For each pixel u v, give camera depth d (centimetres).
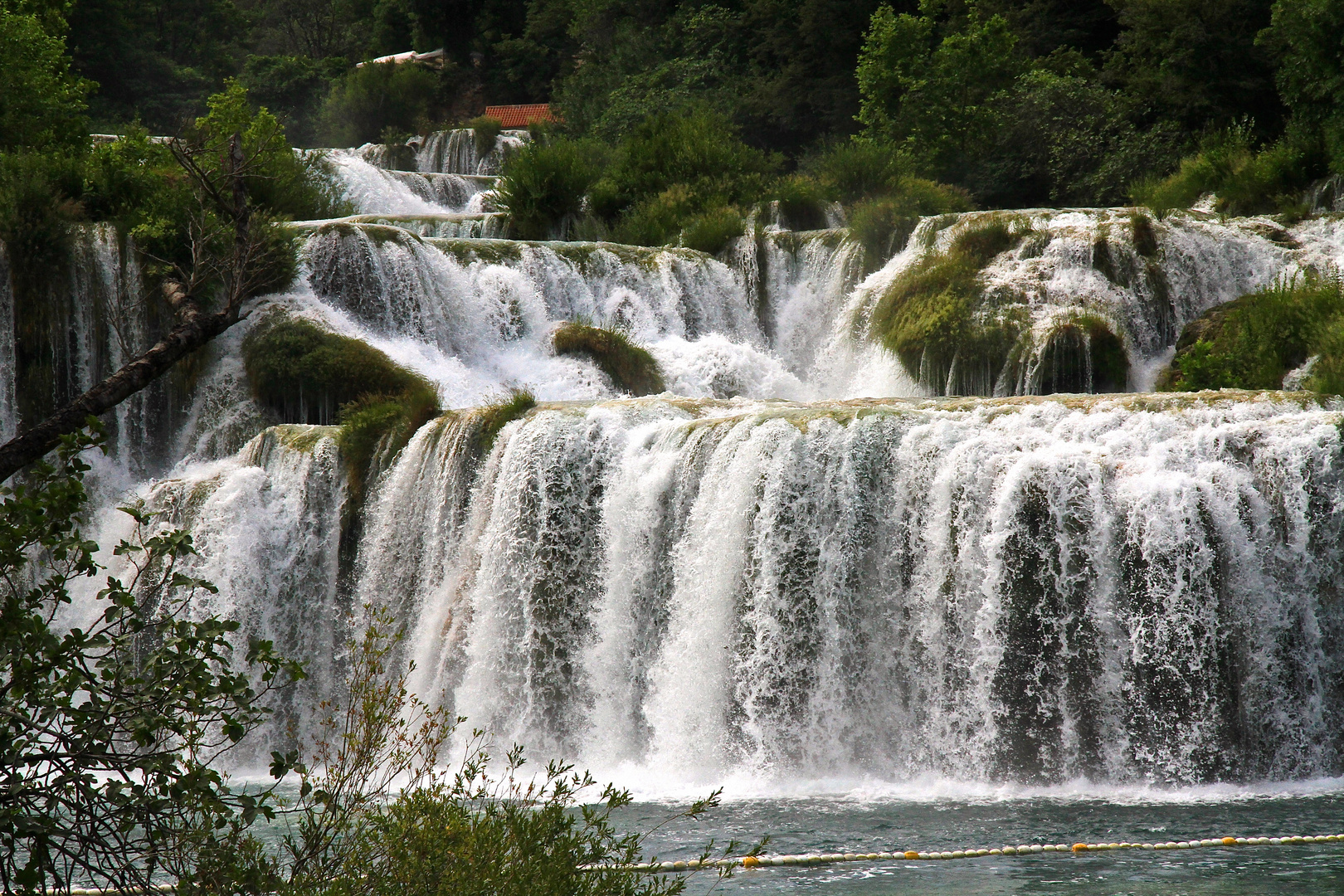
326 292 5806
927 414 3644
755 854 1714
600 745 3847
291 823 2730
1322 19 6625
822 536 3572
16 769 1355
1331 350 4162
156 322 5522
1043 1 10569
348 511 4522
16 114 7238
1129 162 7988
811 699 3541
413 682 4169
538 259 6247
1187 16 8175
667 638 3772
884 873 2433
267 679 1468
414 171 13262
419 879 1498
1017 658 3338
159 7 17525
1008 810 2988
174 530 1445
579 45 18112
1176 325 5441
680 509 3809
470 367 5906
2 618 1327
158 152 6675
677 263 6425
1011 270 5672
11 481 5212
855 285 6259
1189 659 3206
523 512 3994
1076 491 3334
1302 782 3181
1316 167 6400
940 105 8838
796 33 11962
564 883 1516
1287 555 3228
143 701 1407
